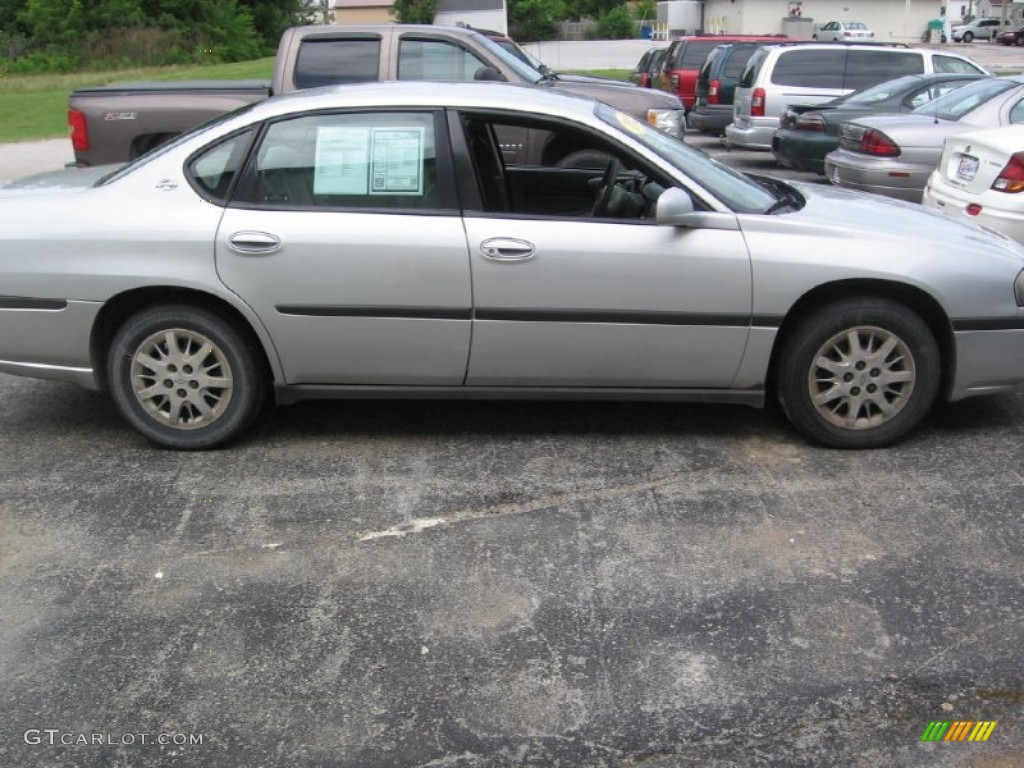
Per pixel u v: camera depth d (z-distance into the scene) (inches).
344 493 165.5
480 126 178.9
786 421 195.0
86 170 208.5
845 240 171.0
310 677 119.6
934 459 177.2
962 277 171.5
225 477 171.6
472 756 106.9
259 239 168.2
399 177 172.2
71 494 165.6
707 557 144.9
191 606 134.0
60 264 170.7
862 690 116.7
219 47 2074.3
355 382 179.0
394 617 131.3
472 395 179.5
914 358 174.6
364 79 333.1
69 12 1956.2
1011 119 349.1
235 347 175.2
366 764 105.8
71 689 117.8
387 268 168.7
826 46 533.6
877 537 150.3
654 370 175.5
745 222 170.4
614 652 123.8
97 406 206.4
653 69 824.3
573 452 181.0
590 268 168.2
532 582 139.0
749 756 106.8
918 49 539.5
